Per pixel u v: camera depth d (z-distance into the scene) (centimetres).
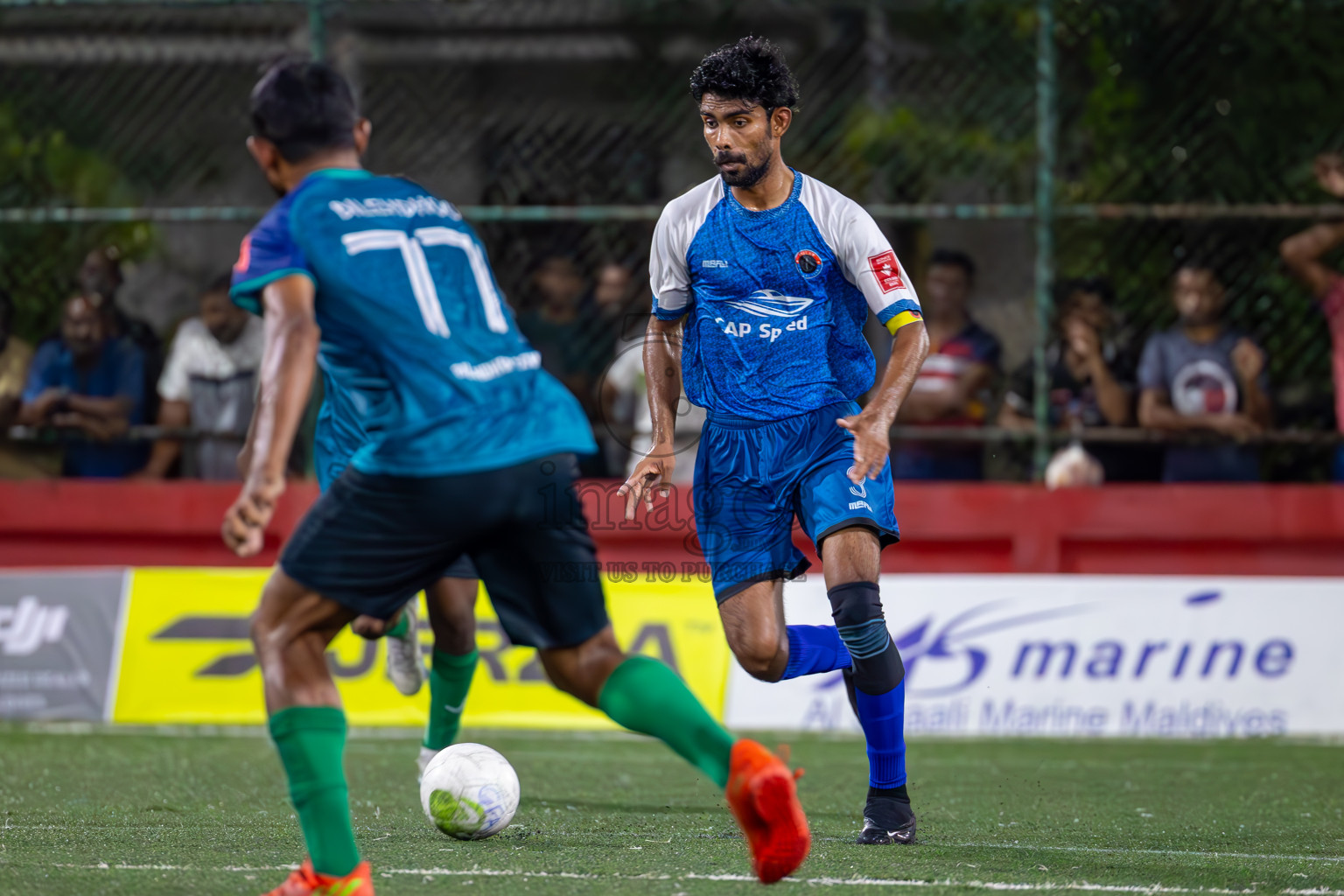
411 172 3097
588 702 1069
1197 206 2733
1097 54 3012
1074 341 2859
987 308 3120
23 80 3291
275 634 1027
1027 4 3036
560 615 1049
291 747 1021
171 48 3309
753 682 2675
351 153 1086
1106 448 2914
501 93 3209
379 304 1010
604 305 2931
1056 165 3031
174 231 3322
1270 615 2620
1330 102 2958
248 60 3319
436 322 1025
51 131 3284
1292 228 2889
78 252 3209
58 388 2991
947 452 2917
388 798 1808
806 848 995
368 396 1039
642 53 3219
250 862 1305
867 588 1390
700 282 1473
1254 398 2798
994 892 1168
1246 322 2905
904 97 3097
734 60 1398
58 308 3184
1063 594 2650
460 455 1006
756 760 988
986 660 2641
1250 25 2967
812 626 1518
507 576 1056
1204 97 2989
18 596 2839
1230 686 2605
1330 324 2828
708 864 1288
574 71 3209
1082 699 2616
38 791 1891
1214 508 2748
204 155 3334
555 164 3062
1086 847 1445
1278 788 1983
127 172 3322
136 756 2308
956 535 2792
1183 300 2806
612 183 3058
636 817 1650
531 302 2977
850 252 1431
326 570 1010
